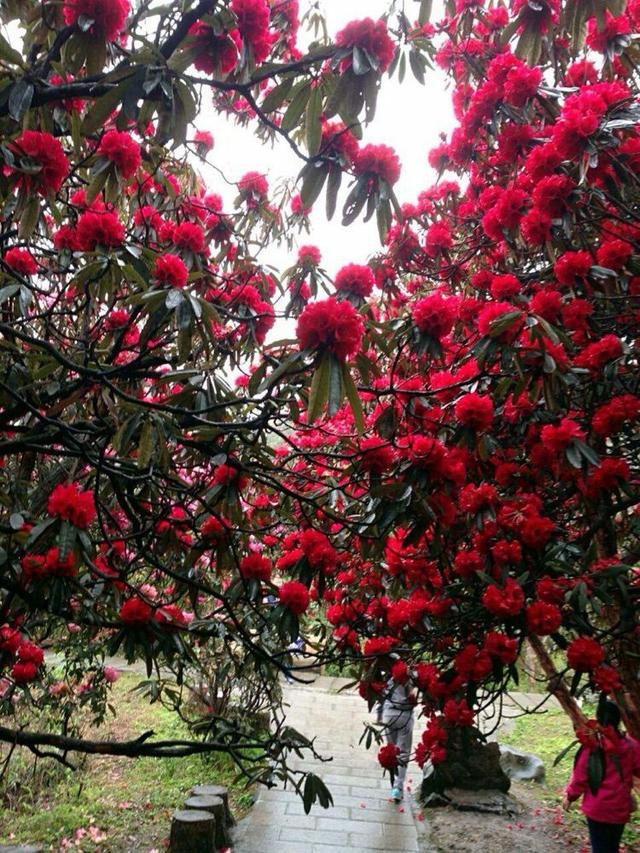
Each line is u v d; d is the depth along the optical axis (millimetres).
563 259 2445
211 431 1967
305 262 2631
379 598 3023
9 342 1976
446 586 2732
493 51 3521
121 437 1727
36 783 5094
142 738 1995
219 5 1569
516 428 2600
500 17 3455
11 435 2412
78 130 1444
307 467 3318
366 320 1930
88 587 2119
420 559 2752
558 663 5613
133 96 1340
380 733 2967
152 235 2773
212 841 4059
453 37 3412
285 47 2342
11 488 2379
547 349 2109
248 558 2250
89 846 4254
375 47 1423
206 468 2654
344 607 2939
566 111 2324
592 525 2492
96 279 1658
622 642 2844
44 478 2555
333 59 1431
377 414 2791
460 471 2078
